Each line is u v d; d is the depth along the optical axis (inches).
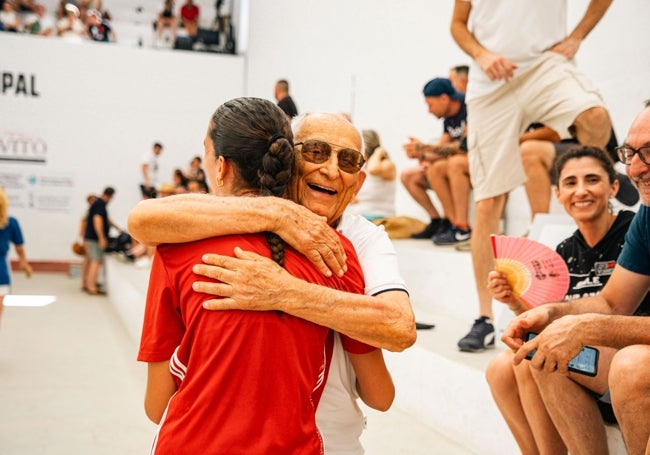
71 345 228.8
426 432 122.6
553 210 159.8
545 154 142.2
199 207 51.1
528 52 128.0
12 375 183.6
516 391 82.6
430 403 125.6
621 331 66.2
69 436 134.0
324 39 363.3
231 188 55.0
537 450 84.5
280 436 47.4
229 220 50.2
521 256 85.7
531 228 121.8
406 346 52.0
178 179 438.0
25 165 478.9
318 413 56.2
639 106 144.6
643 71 143.0
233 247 50.2
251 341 48.2
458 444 115.4
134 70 493.4
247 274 48.4
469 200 209.6
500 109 129.7
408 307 53.6
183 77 500.7
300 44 398.3
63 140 483.8
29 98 477.7
